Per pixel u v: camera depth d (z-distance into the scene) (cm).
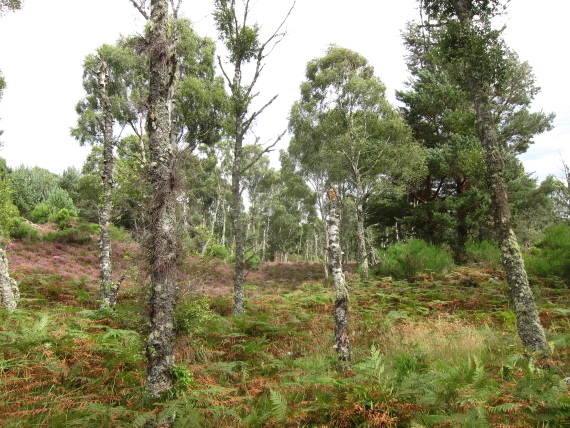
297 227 5753
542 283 1157
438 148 2352
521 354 538
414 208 2336
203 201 4031
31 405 420
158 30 524
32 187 3522
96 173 2250
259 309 1130
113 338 631
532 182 2814
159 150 493
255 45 1148
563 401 345
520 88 2309
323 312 1119
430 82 2350
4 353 518
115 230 2055
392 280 1491
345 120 2331
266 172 5419
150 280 473
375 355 467
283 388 476
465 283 1374
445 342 669
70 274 1496
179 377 446
